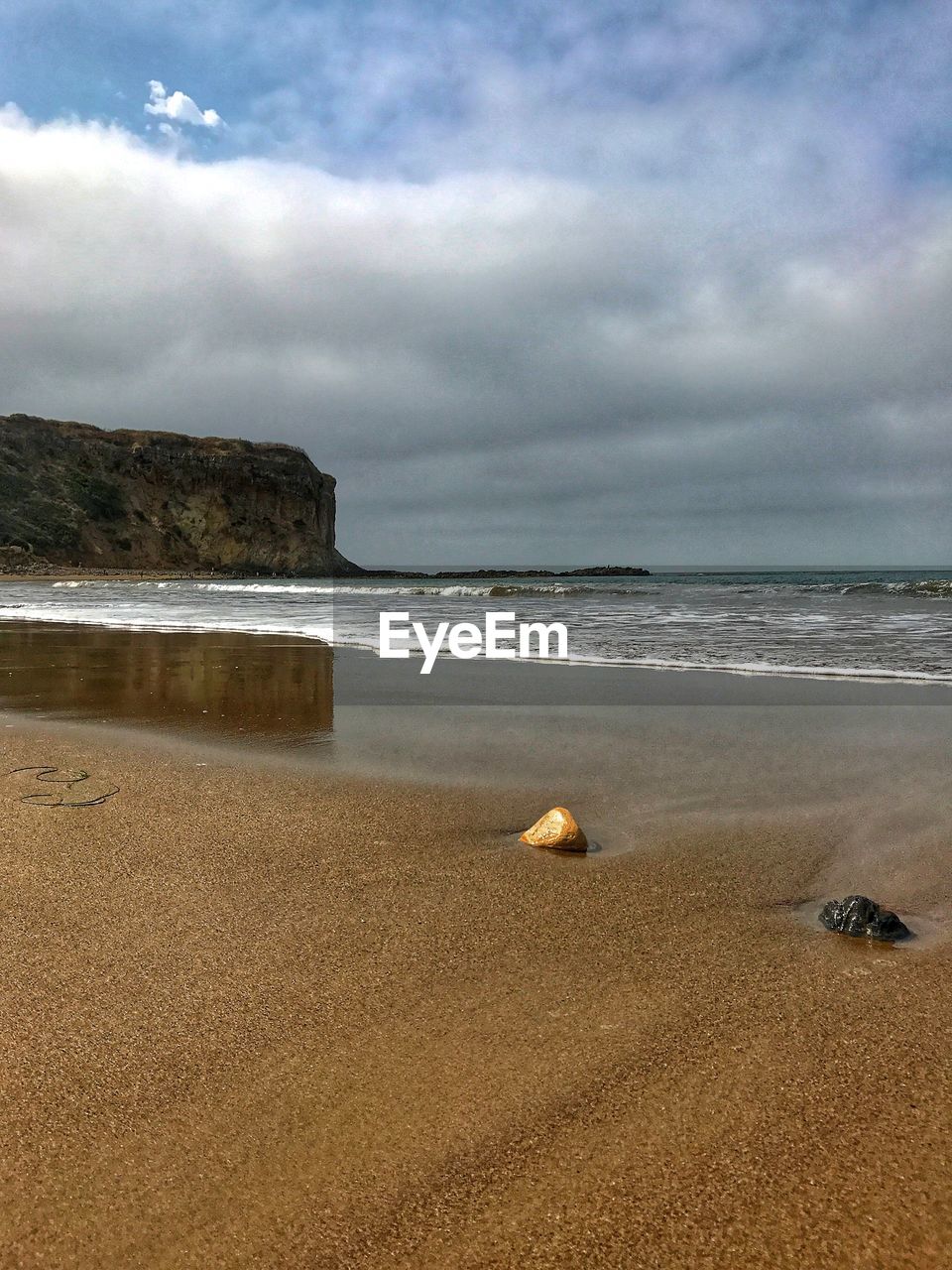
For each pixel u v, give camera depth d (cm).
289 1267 125
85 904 266
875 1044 186
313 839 332
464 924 254
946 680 775
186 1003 203
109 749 500
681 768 445
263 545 10794
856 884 286
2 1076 172
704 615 1750
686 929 251
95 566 9475
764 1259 127
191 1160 147
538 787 411
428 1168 146
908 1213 136
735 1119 160
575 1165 147
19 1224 133
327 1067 176
